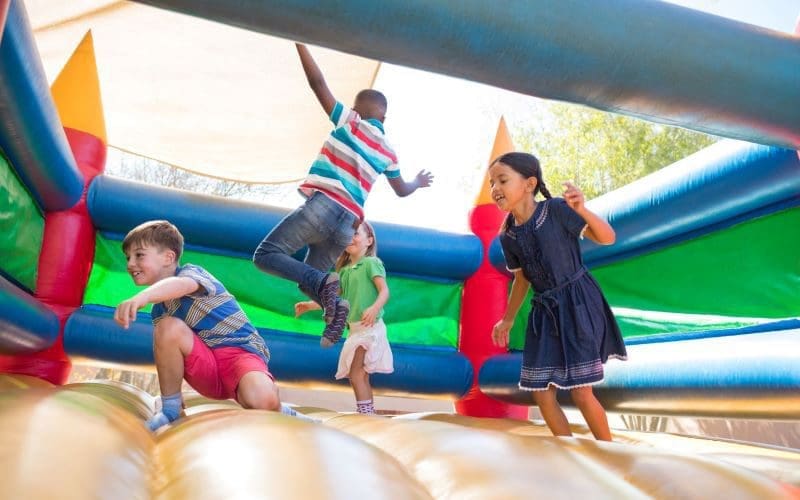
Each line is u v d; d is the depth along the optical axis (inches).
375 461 58.5
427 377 210.5
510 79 84.4
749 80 87.8
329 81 227.5
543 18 79.1
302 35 76.0
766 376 117.3
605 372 158.1
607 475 64.4
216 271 205.3
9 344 145.9
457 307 226.8
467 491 57.1
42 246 182.9
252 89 229.9
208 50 215.3
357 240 178.7
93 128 196.4
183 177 500.4
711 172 135.0
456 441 71.3
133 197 191.5
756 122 93.4
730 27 88.3
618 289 179.5
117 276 196.7
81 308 188.4
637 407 153.0
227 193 500.1
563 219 115.6
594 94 87.6
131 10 201.8
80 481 43.9
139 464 55.6
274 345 198.8
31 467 43.8
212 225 197.0
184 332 103.0
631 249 171.8
